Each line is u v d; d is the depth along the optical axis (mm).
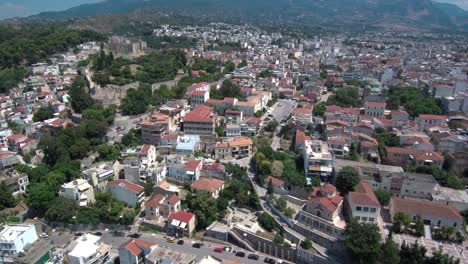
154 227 135250
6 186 149500
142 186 152750
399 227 119062
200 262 103562
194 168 155625
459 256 107812
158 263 104562
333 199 128125
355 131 188500
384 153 168000
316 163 150375
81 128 191000
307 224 126875
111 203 142625
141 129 191500
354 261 111625
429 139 180375
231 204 144250
